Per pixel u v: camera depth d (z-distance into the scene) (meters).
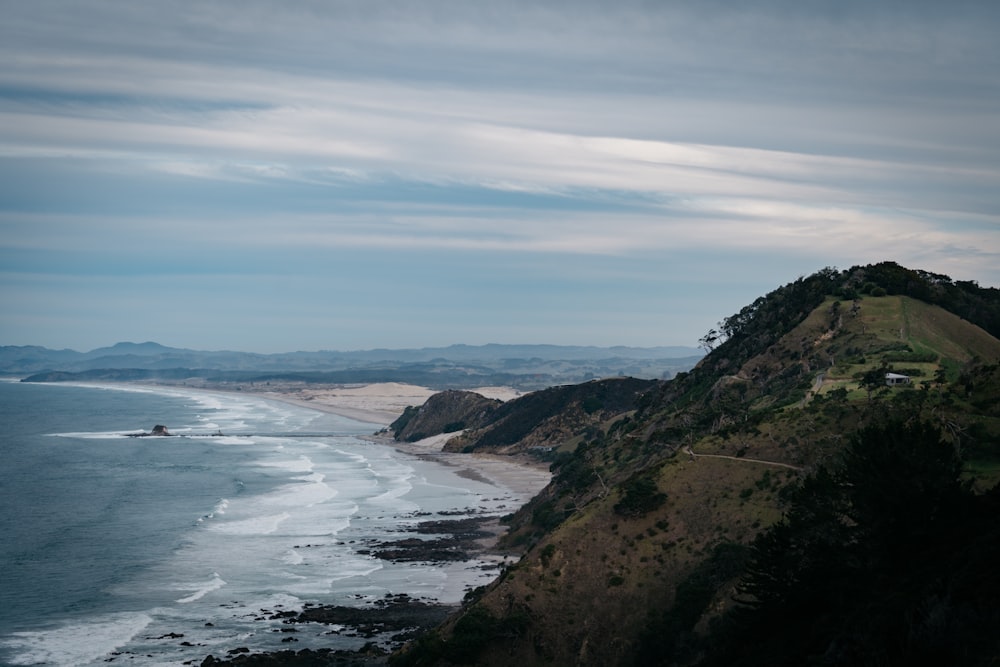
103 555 94.81
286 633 69.62
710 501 62.91
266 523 112.06
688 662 50.81
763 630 45.81
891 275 111.19
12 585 82.94
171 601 78.25
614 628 57.25
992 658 29.47
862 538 44.47
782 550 46.78
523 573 61.53
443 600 78.00
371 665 61.41
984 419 60.34
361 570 88.56
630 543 62.00
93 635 69.12
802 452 64.19
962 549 38.94
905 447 45.44
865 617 37.59
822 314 105.38
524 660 57.22
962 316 108.44
